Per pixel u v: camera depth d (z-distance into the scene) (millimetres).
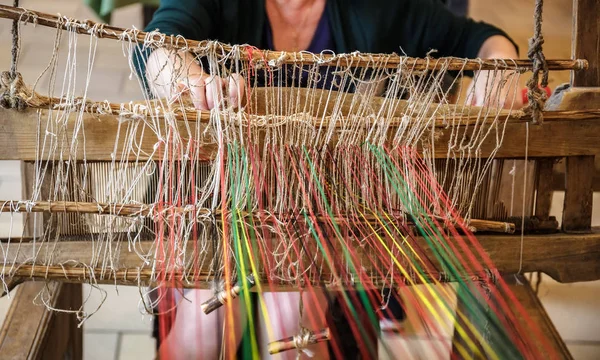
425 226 801
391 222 787
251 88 792
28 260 759
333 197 805
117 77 2355
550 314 1475
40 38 2648
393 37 1183
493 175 879
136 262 772
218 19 1116
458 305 914
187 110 747
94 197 815
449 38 1201
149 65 867
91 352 1367
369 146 802
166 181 766
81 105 729
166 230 812
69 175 801
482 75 1021
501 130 817
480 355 779
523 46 2338
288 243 771
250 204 761
